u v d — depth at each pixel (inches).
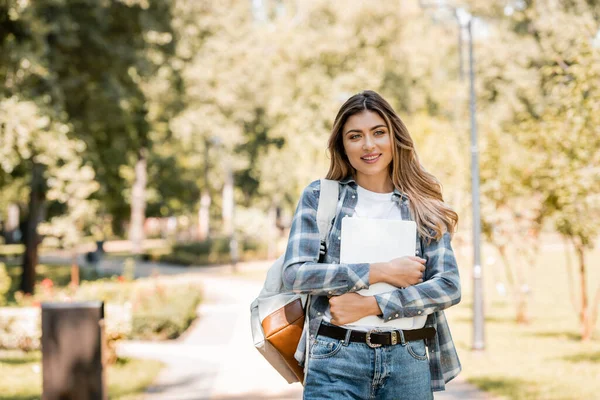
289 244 99.7
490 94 1136.8
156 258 1712.6
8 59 651.5
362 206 102.2
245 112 1464.1
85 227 761.0
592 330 565.6
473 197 471.8
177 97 1141.1
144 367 424.2
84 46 841.5
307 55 1414.9
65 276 1157.7
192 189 2261.3
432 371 102.6
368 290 96.3
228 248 1675.7
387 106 101.6
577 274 1139.3
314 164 1333.7
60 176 728.3
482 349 462.6
